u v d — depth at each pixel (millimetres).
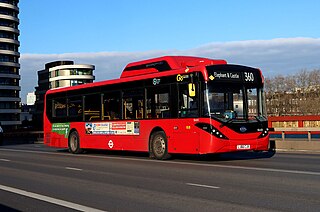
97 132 20688
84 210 8352
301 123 33688
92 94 21047
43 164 17375
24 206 8953
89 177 13000
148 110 17734
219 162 16453
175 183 11312
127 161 17562
